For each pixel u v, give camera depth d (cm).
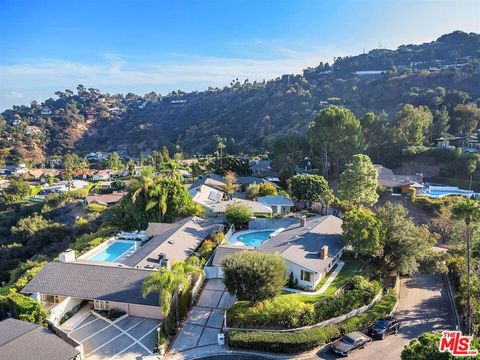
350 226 4291
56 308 3434
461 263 4284
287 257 3972
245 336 3088
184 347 3106
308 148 9456
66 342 2955
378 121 9688
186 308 3612
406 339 3278
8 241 8881
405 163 9312
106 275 3806
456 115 11200
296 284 3944
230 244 5012
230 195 7762
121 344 3123
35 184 15138
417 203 6875
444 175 8788
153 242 4888
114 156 17275
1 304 3447
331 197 6347
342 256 4603
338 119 8100
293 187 6794
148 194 6178
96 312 3584
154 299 3447
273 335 3097
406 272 4300
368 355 3042
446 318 3622
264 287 3322
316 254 4147
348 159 8462
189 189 8112
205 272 4306
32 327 2969
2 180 15550
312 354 3062
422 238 4344
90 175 16162
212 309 3666
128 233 5775
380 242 4297
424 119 9988
